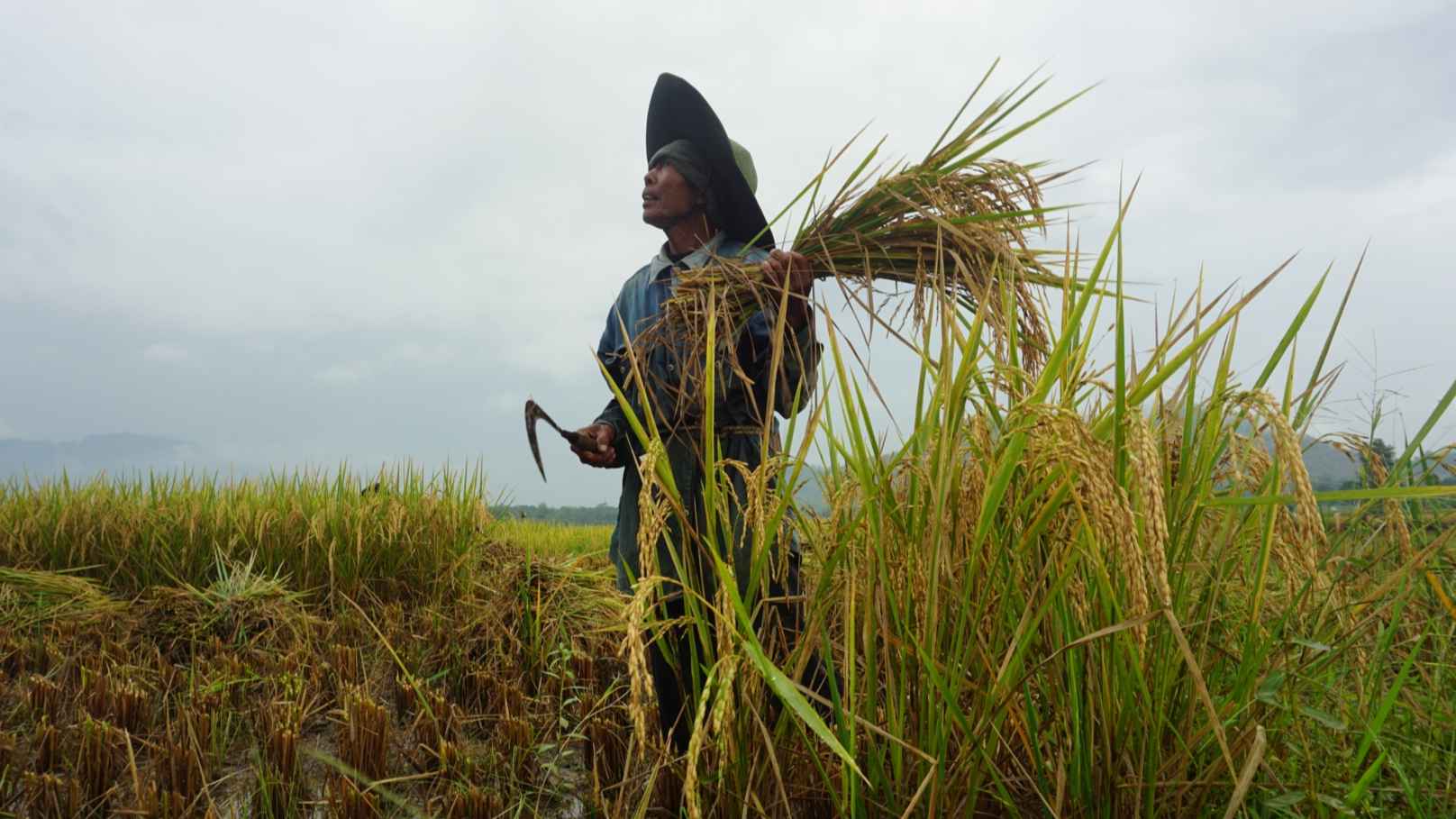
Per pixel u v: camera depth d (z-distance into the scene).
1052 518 1.53
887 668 1.55
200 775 2.78
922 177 2.25
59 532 5.84
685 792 1.18
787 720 1.76
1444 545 1.52
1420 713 1.66
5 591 4.91
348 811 2.48
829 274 2.31
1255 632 1.49
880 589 1.60
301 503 6.12
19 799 2.74
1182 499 1.47
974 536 1.54
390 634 4.46
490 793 2.67
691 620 1.68
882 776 1.54
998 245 2.07
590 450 2.46
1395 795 1.61
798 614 2.08
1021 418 1.39
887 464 1.69
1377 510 1.67
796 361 2.29
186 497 6.30
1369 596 1.50
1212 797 1.51
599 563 5.42
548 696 3.52
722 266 2.28
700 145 2.76
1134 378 1.54
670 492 1.67
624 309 2.79
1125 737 1.43
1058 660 1.54
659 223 2.75
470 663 3.99
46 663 4.21
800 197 2.29
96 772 2.78
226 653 4.34
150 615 4.91
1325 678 1.64
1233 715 1.48
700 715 1.25
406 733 3.34
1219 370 1.48
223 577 5.27
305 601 5.41
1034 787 1.53
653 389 2.39
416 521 5.86
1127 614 1.40
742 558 2.12
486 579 5.61
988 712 1.43
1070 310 1.72
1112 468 1.19
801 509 1.95
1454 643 1.84
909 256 2.21
